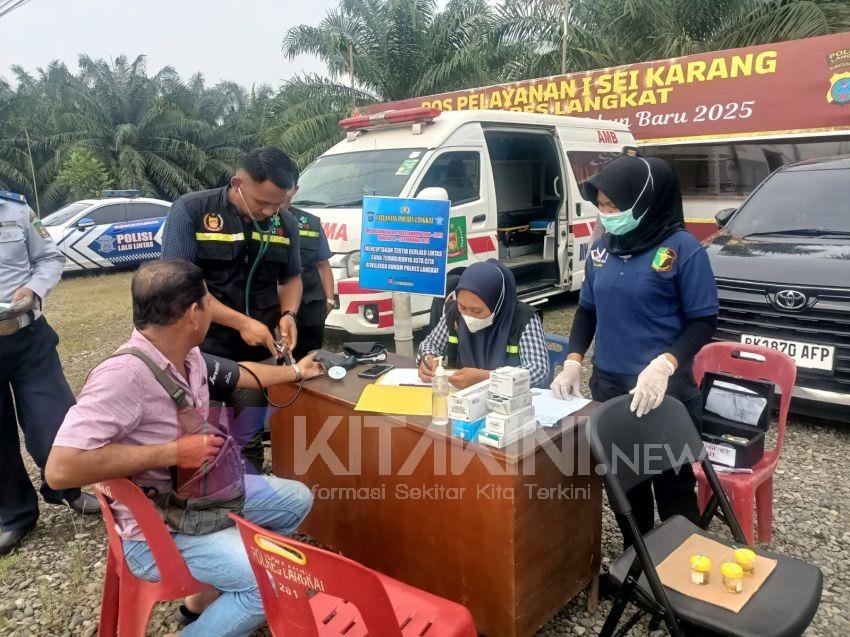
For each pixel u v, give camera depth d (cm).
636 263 238
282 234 301
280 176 266
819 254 398
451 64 1452
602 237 257
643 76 836
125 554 199
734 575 178
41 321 303
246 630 198
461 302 263
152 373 189
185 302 189
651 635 231
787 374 271
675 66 808
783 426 271
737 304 400
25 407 301
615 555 282
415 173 539
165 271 189
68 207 1145
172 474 198
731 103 771
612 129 788
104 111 2659
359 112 1140
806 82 715
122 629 207
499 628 210
